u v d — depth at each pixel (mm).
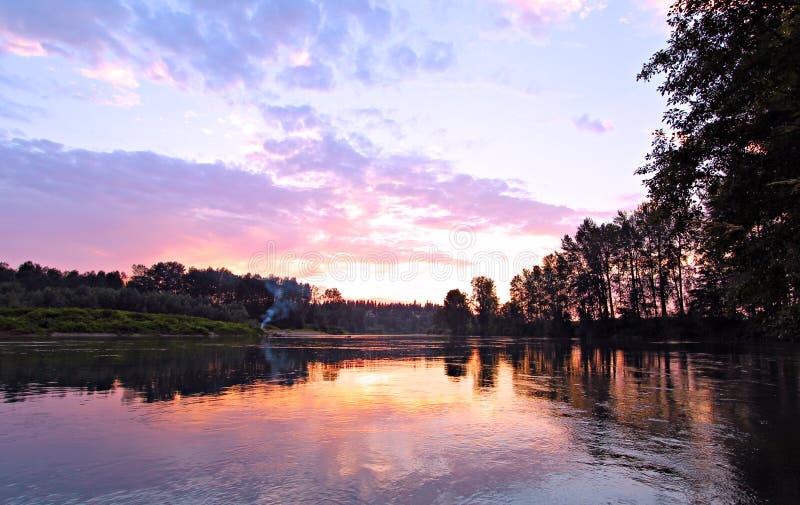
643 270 57875
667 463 6531
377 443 7375
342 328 156125
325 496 5195
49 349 29797
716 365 21219
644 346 39188
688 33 12000
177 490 5352
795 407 10656
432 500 5129
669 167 12469
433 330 141750
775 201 9742
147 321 71875
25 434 7824
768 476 6020
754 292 10094
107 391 12469
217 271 138750
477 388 13492
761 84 10172
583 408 10453
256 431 8070
